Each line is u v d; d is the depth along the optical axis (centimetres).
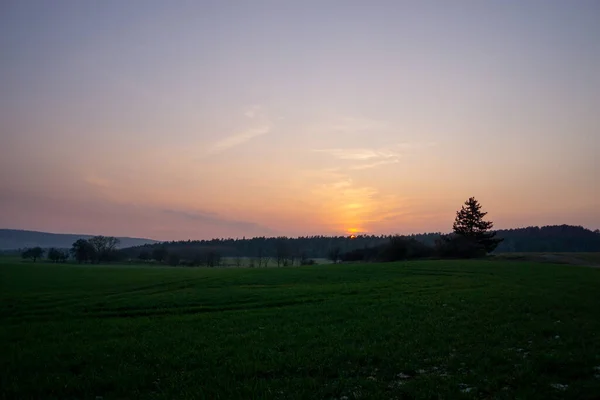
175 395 1227
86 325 2467
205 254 17350
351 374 1385
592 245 18600
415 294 3347
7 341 2059
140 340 1988
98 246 16950
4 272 7281
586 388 1120
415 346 1686
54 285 5072
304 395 1186
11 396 1262
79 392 1304
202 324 2389
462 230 12069
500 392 1139
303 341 1847
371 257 13612
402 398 1149
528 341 1709
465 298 3025
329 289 3878
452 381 1238
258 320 2445
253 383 1303
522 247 19475
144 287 4788
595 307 2489
